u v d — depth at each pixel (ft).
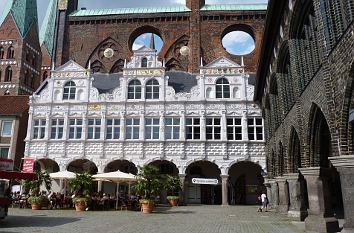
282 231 56.24
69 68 142.00
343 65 42.47
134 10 200.95
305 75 66.80
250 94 135.03
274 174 108.99
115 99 136.87
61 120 138.31
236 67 137.49
